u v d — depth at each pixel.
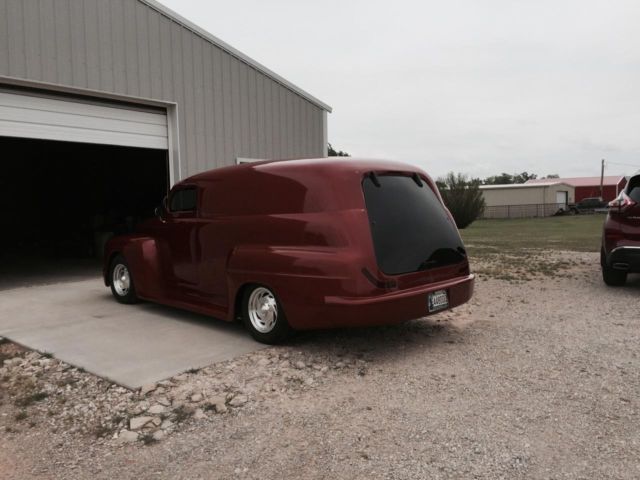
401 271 4.56
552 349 4.91
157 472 2.98
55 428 3.56
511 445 3.12
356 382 4.14
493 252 13.73
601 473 2.80
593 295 7.45
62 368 4.52
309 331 5.43
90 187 16.34
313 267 4.45
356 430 3.36
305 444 3.21
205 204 5.61
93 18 8.38
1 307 6.92
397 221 4.67
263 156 11.40
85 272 10.38
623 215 7.44
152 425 3.52
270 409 3.70
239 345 5.01
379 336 5.34
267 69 11.31
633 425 3.34
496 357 4.70
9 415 3.78
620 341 5.14
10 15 7.46
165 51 9.43
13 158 16.97
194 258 5.70
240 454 3.12
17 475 3.01
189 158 9.92
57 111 8.38
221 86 10.45
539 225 31.81
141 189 14.78
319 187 4.60
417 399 3.80
